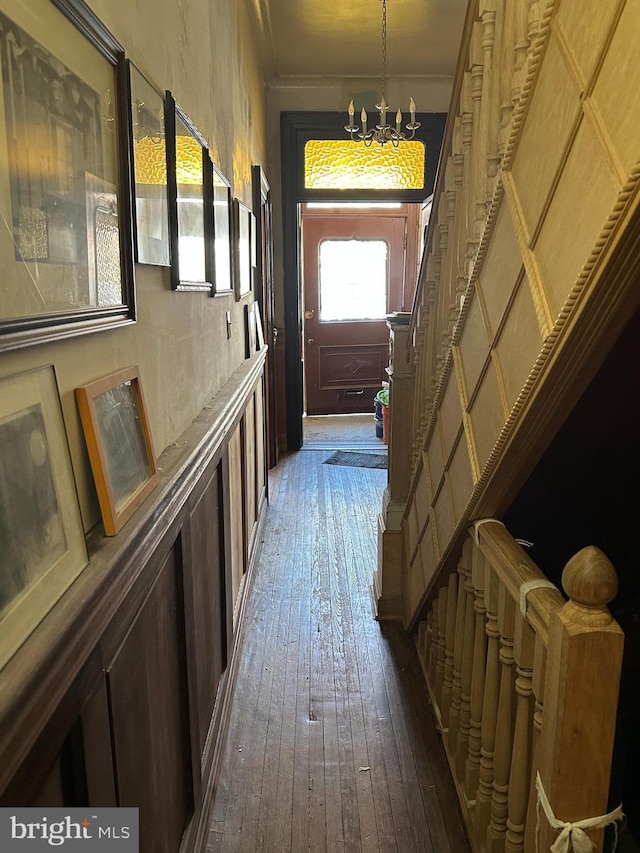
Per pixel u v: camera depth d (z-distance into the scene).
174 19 1.58
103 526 0.95
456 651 1.90
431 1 3.67
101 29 0.96
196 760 1.56
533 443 1.33
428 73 4.83
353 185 5.11
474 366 1.58
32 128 0.75
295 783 1.89
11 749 0.59
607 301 0.98
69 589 0.78
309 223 6.56
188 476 1.38
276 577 3.25
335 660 2.53
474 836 1.61
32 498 0.72
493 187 1.51
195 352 1.83
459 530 1.71
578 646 1.02
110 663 0.92
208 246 2.00
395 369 2.76
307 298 6.73
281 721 2.17
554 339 1.07
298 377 5.57
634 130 0.86
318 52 4.42
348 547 3.62
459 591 1.88
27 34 0.73
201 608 1.69
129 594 1.00
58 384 0.84
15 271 0.70
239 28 3.06
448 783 1.90
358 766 1.96
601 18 0.96
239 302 2.90
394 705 2.26
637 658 1.94
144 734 1.11
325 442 5.92
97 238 0.98
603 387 1.42
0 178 0.67
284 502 4.36
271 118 5.00
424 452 2.18
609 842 1.50
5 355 0.69
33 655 0.65
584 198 1.00
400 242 6.68
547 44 1.14
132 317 1.14
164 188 1.43
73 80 0.88
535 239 1.19
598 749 1.06
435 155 5.01
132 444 1.10
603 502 1.92
